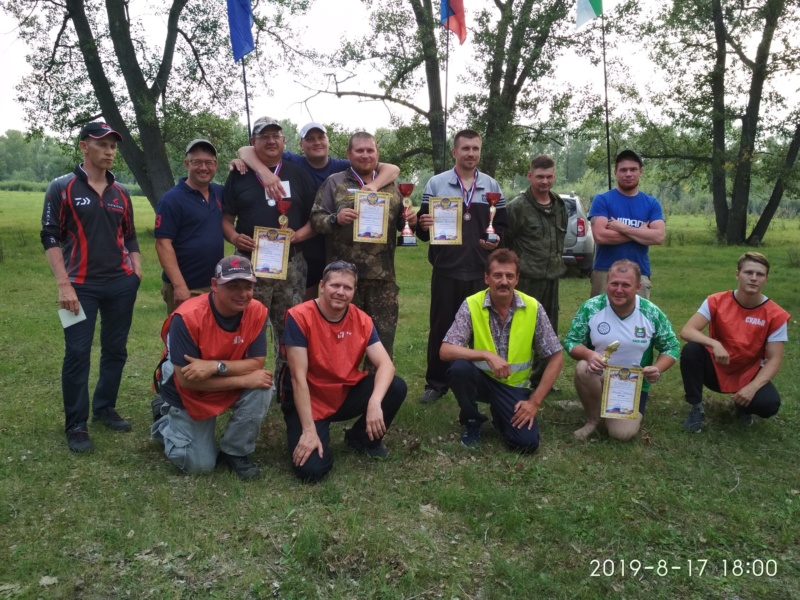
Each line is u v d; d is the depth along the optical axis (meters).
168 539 3.20
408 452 4.30
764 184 26.81
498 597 2.88
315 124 5.27
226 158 22.91
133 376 5.98
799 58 22.20
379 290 5.00
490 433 4.68
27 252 15.82
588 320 4.70
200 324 3.73
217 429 4.64
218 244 4.69
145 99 17.23
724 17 23.05
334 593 2.86
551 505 3.67
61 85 18.62
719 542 3.35
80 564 3.01
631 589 2.96
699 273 14.20
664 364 4.45
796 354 6.88
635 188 5.25
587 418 4.74
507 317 4.45
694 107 24.06
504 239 5.39
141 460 4.11
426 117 20.33
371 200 4.70
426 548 3.22
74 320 4.14
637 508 3.66
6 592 2.79
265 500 3.62
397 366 6.46
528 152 23.72
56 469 3.91
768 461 4.27
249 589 2.88
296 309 3.99
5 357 6.53
